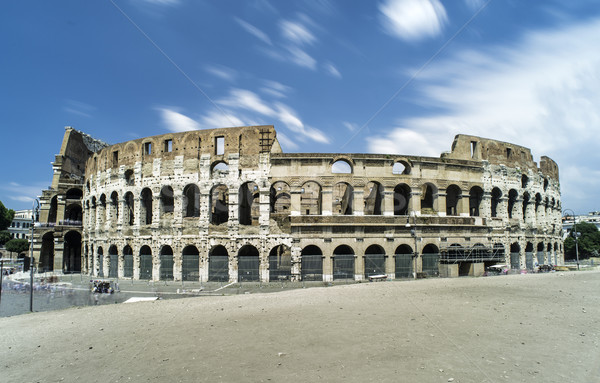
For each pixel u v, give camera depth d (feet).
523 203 269.44
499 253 229.66
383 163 217.77
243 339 79.82
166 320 102.06
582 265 319.27
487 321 88.94
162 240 221.05
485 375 56.29
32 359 74.02
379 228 211.61
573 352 66.23
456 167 230.07
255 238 209.36
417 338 75.72
